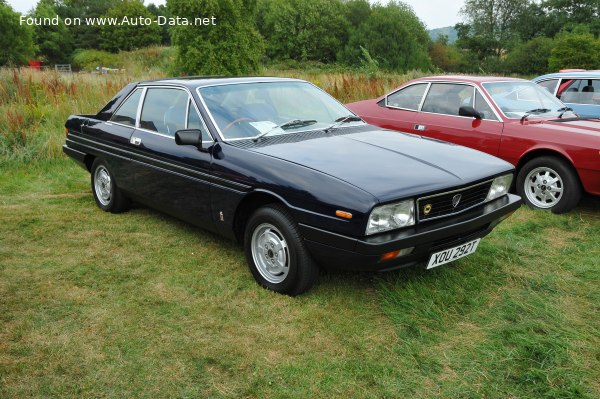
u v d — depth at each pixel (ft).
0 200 20.38
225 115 13.75
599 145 17.11
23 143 27.96
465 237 11.76
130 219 17.70
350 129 14.52
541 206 18.76
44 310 11.33
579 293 12.19
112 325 10.70
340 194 10.39
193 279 12.91
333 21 229.45
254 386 8.71
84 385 8.73
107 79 45.75
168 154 14.47
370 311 11.29
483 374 9.00
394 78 54.24
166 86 15.60
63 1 316.81
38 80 41.98
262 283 12.40
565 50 168.35
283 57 227.61
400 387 8.68
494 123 19.98
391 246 10.14
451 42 298.35
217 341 10.12
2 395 8.45
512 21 275.59
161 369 9.20
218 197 13.00
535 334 10.21
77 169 25.91
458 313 11.16
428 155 12.55
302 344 10.02
